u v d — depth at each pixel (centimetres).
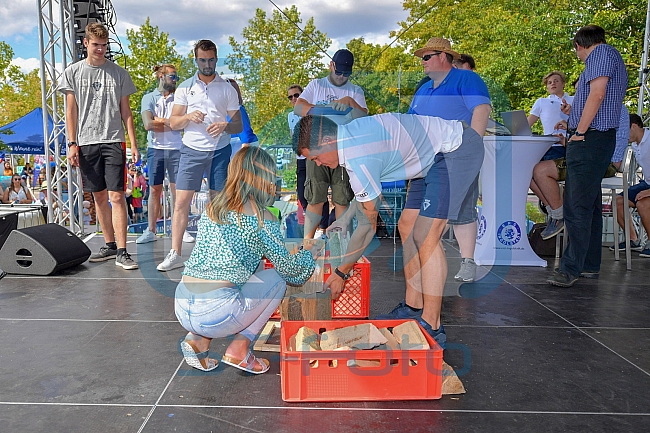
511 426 177
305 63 1419
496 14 1520
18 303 315
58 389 200
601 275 413
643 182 493
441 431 173
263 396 196
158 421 177
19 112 2672
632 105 1220
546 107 528
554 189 455
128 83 425
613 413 187
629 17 1220
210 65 386
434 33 1642
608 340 262
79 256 409
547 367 227
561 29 1225
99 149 416
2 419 177
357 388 191
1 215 454
